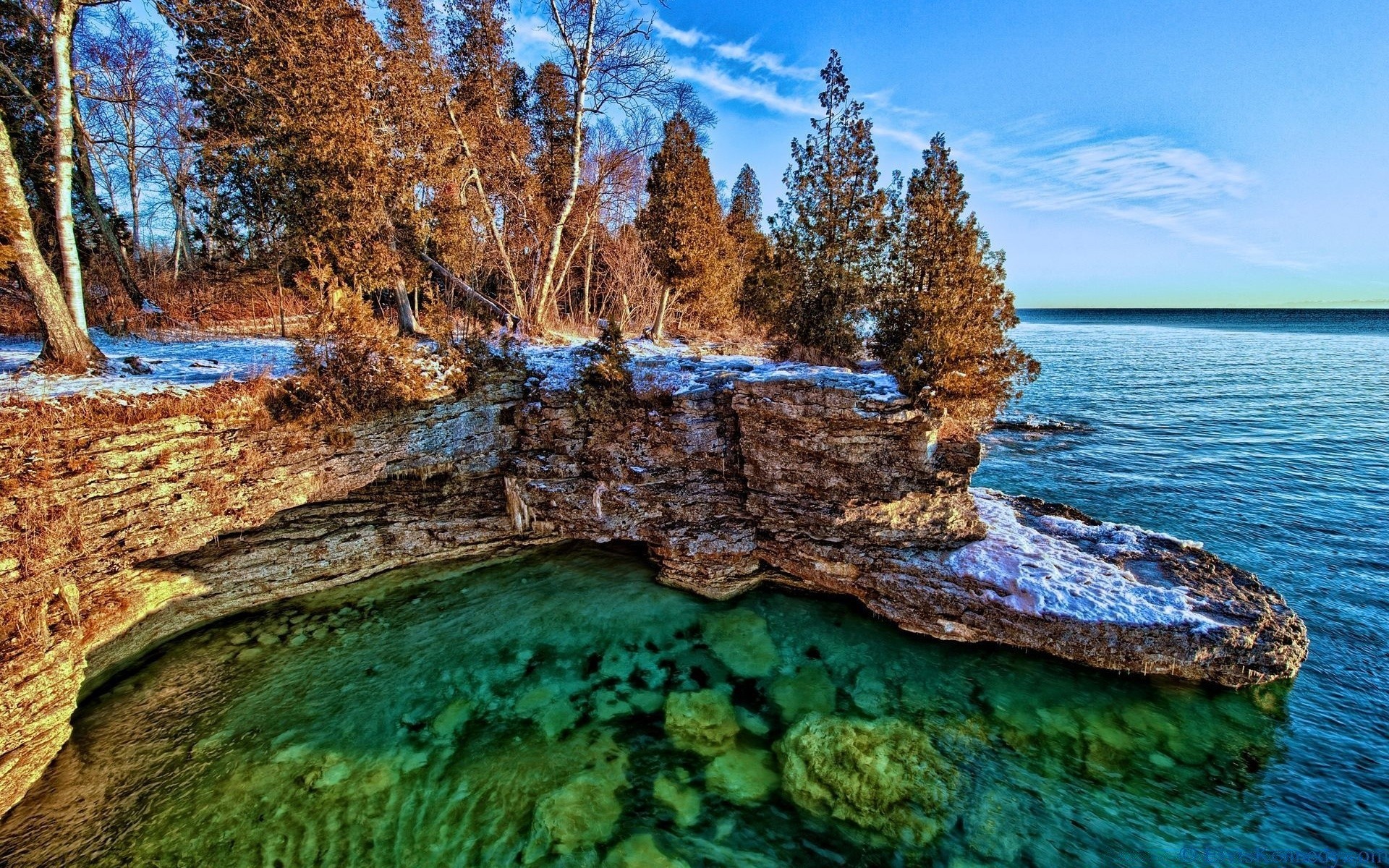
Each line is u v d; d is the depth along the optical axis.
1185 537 17.77
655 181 21.44
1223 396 41.53
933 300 12.13
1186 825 7.96
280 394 11.01
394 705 9.71
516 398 14.34
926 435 11.39
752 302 24.64
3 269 10.38
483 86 20.95
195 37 17.20
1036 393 42.03
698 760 8.80
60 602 8.20
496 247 23.81
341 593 12.40
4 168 10.12
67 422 8.45
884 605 11.96
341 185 14.84
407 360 12.66
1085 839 7.70
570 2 18.95
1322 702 10.30
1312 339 99.38
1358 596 14.33
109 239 19.56
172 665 10.26
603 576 13.45
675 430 13.04
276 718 9.35
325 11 14.00
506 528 14.06
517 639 11.37
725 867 7.22
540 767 8.61
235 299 21.78
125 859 7.15
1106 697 10.11
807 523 12.50
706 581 12.90
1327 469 24.38
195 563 10.88
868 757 8.85
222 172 19.30
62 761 8.30
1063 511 14.97
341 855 7.26
